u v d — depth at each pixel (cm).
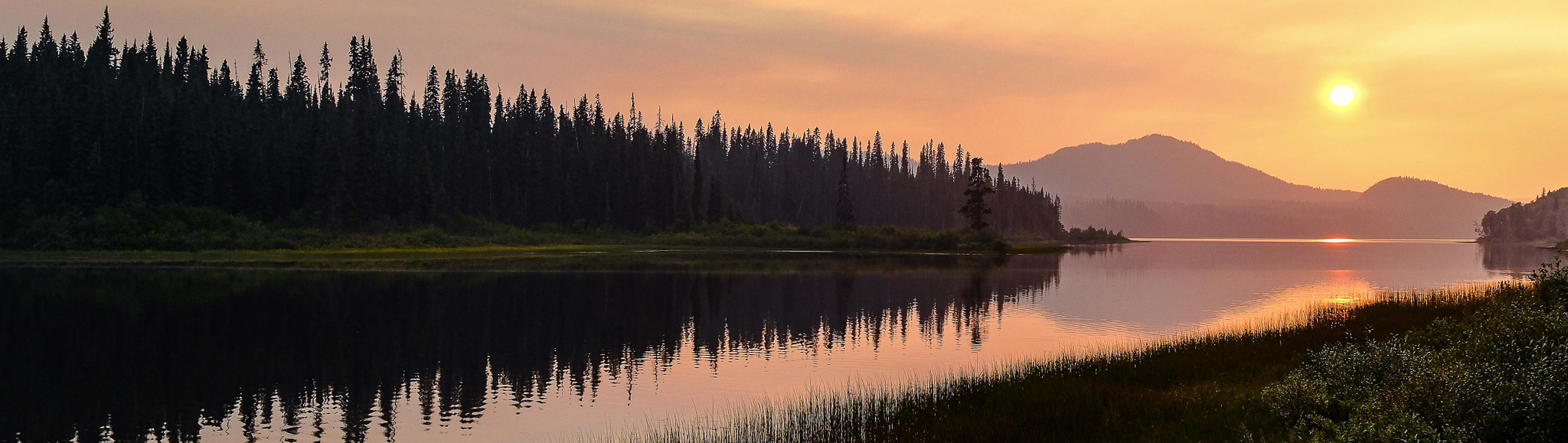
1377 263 10731
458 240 10438
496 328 4000
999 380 2245
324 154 10525
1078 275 7644
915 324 4178
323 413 2420
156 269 6725
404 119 13088
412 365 3103
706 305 4956
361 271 6862
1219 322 4284
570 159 13738
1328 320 3131
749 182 18425
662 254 10388
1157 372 2262
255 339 3641
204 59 13812
